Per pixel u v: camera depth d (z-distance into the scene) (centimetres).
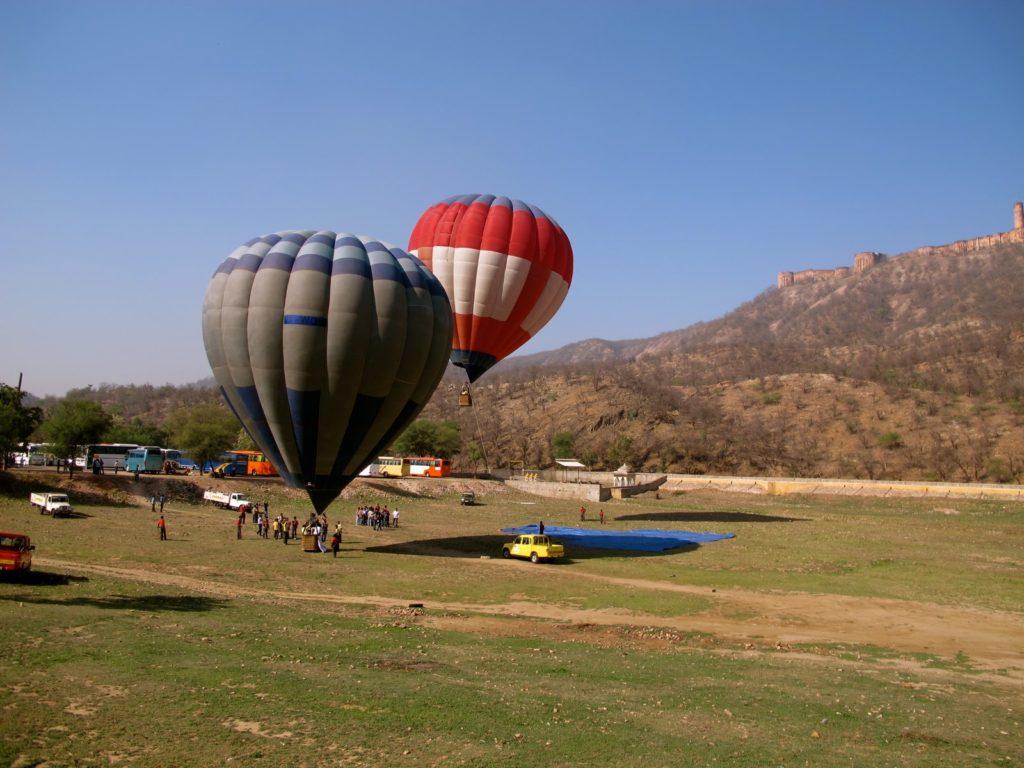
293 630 1931
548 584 3061
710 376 19050
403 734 1163
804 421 13975
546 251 4559
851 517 6438
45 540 3362
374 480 7300
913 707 1480
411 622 2227
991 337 17938
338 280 3250
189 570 2947
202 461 6656
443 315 3581
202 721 1162
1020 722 1416
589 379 16412
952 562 3775
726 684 1602
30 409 5138
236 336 3250
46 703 1185
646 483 9550
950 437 12088
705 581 3234
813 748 1202
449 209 4616
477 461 12738
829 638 2248
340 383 3238
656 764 1095
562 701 1385
